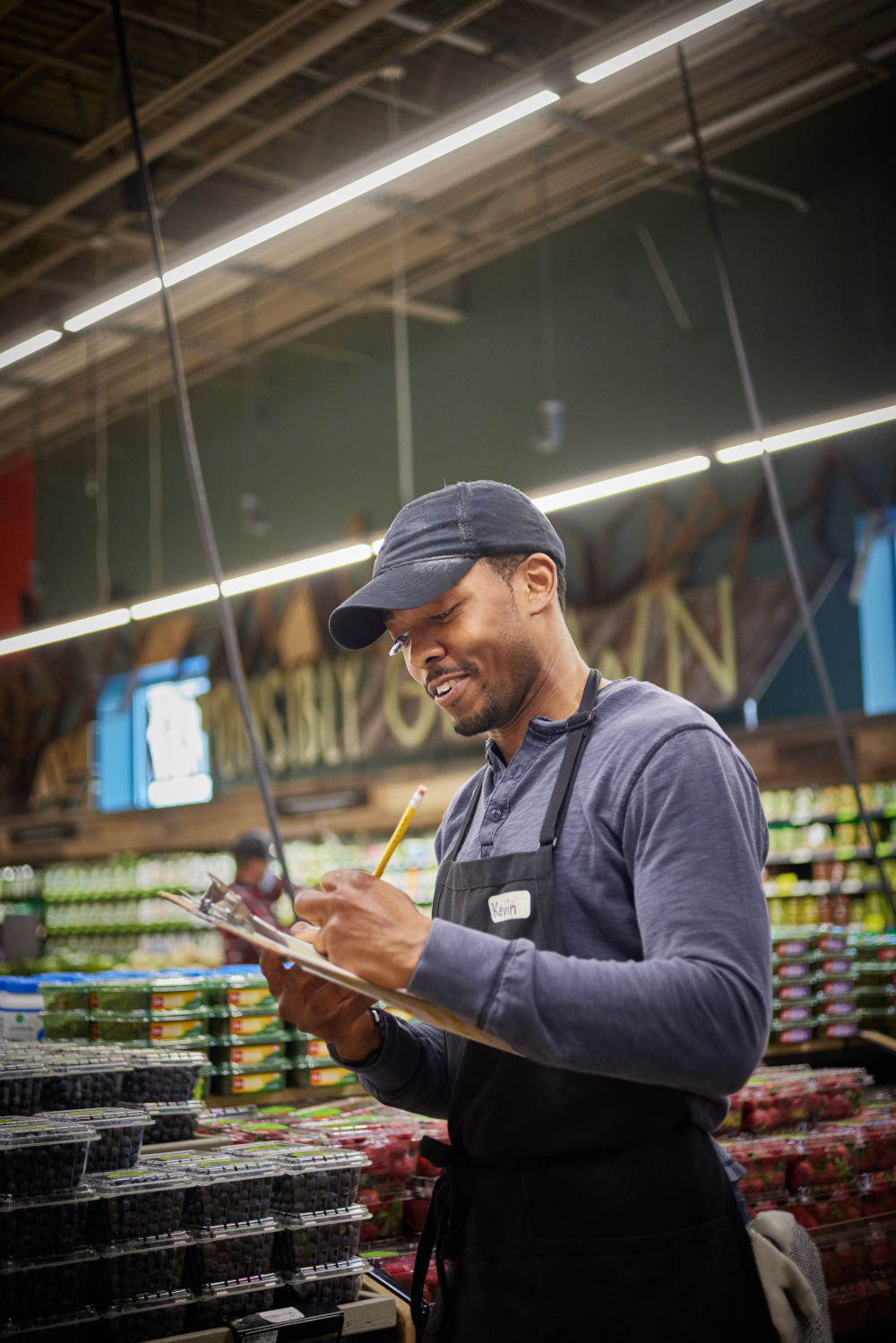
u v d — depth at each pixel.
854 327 8.77
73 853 13.88
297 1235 2.28
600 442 10.27
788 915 7.60
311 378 12.88
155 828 12.81
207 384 13.02
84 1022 3.47
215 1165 2.24
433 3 7.07
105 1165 2.21
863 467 8.66
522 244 10.63
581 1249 1.40
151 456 14.62
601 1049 1.25
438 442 11.60
